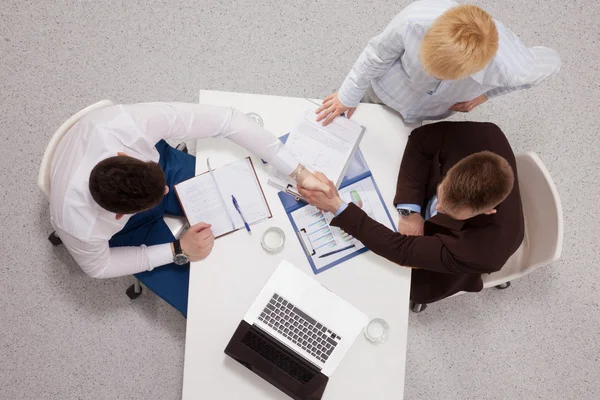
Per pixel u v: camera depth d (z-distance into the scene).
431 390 2.16
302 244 1.53
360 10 2.35
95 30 2.29
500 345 2.19
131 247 1.61
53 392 2.09
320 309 1.47
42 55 2.26
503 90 1.58
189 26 2.32
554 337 2.20
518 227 1.45
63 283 2.14
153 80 2.28
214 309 1.49
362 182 1.57
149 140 1.46
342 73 2.33
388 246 1.47
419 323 2.19
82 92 2.25
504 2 2.36
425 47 1.19
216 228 1.53
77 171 1.37
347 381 1.46
